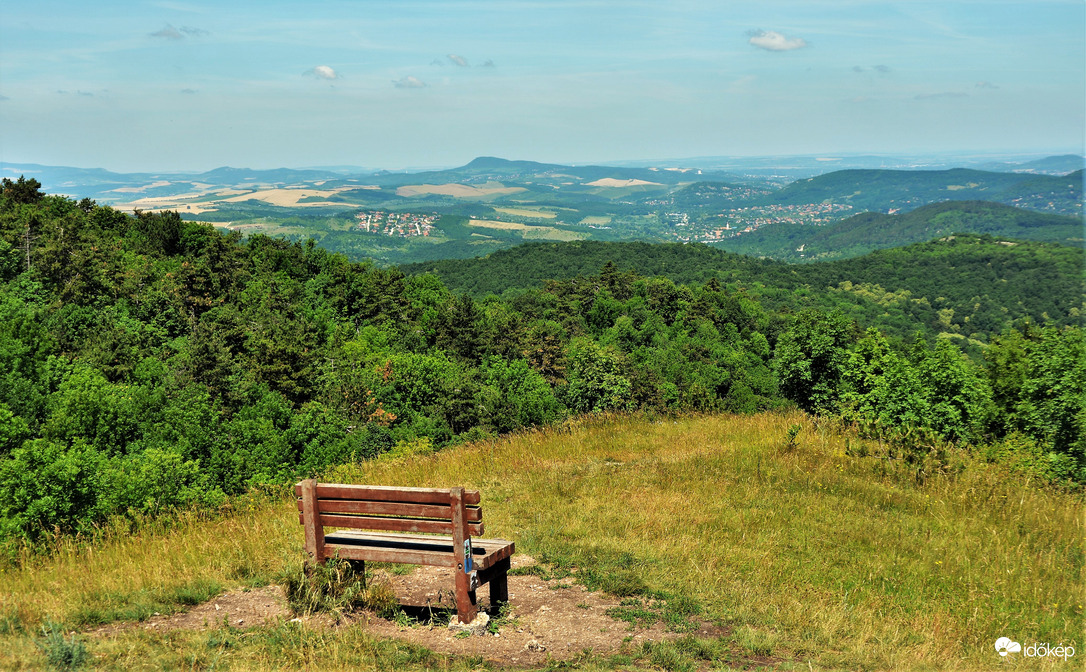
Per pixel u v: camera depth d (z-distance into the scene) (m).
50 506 14.86
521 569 7.45
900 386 13.67
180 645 5.39
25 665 4.88
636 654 5.43
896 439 12.45
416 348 90.62
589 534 8.67
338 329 89.25
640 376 77.62
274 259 116.12
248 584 6.98
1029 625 6.51
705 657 5.54
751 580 7.35
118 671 4.86
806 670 5.27
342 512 6.48
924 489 10.84
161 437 37.03
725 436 15.11
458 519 5.84
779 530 9.01
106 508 15.58
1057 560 8.12
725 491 10.73
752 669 5.30
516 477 11.89
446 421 65.69
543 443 14.98
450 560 5.93
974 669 5.61
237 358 63.78
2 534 13.70
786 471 11.68
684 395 80.06
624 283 145.25
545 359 87.06
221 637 5.57
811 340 19.09
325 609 6.19
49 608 6.29
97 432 34.38
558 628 6.02
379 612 6.27
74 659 4.96
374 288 99.75
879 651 5.79
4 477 15.17
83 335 62.47
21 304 62.81
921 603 6.98
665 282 141.62
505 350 92.75
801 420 16.03
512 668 5.18
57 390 40.44
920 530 9.12
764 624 6.20
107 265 80.31
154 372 53.91
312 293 106.00
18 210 96.25
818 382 19.09
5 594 6.82
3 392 38.06
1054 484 11.37
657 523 9.08
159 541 8.44
